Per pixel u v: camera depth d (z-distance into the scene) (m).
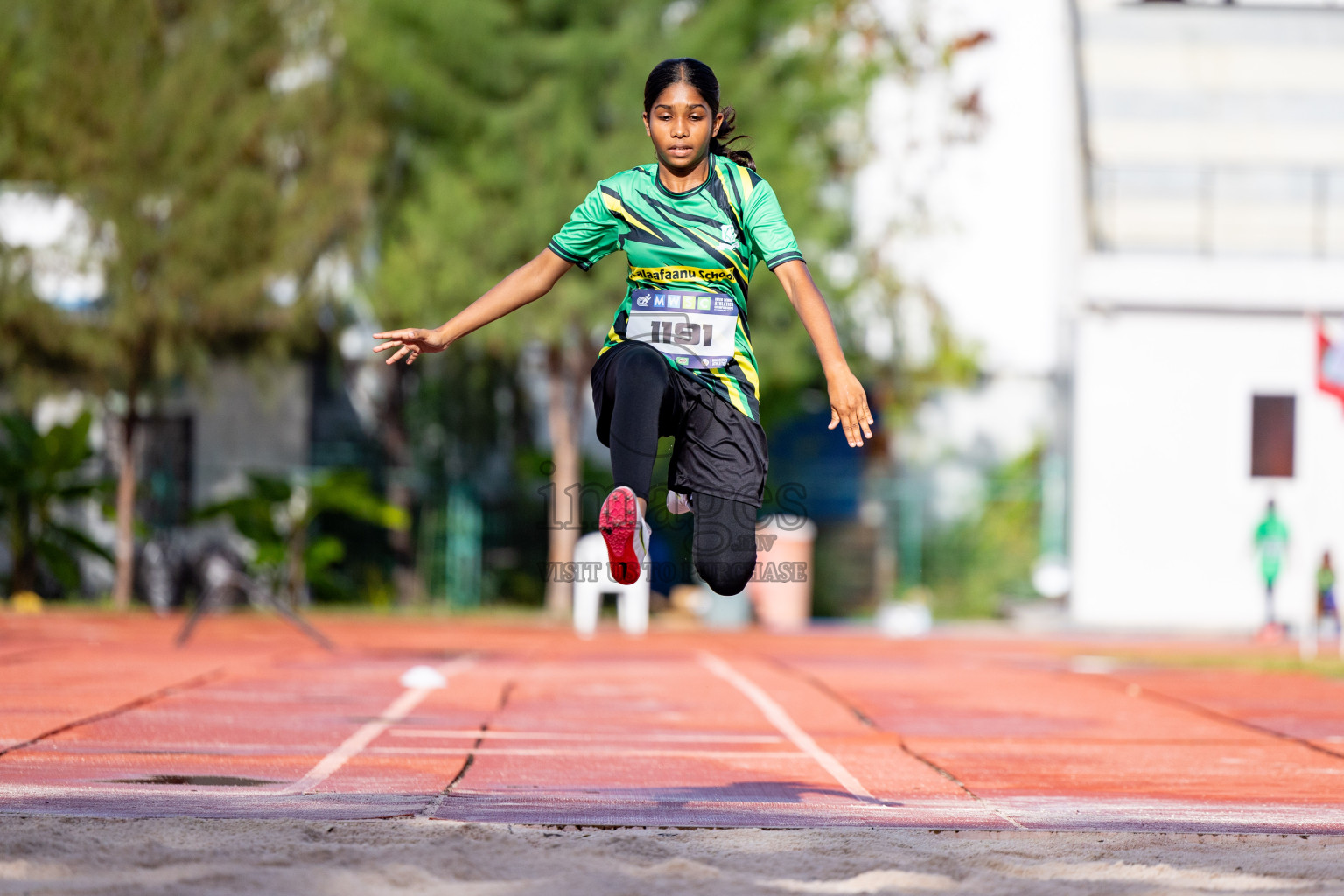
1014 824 17.00
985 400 90.69
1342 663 48.00
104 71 68.50
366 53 67.81
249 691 32.94
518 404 81.69
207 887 12.47
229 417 79.00
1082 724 29.69
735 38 68.56
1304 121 75.69
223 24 70.25
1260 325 72.81
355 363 79.56
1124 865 14.27
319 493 72.06
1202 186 74.94
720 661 47.25
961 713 31.58
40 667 38.66
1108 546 73.00
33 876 12.73
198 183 68.75
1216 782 21.75
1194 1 79.25
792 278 13.29
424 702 31.59
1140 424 73.06
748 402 13.59
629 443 12.62
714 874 13.48
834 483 87.25
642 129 68.06
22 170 68.62
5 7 69.12
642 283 13.84
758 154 68.44
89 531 78.25
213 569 72.31
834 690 36.72
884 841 15.38
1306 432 70.75
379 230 72.56
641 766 22.20
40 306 67.44
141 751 22.59
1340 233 74.31
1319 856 14.95
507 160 68.25
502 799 18.31
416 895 12.48
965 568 83.31
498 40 67.69
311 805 17.08
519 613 75.12
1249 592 72.25
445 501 80.06
